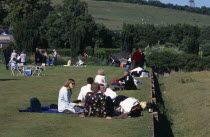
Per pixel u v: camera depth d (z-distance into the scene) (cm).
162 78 4741
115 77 3566
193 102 2923
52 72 3975
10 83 2886
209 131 2097
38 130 1391
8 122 1516
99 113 1634
